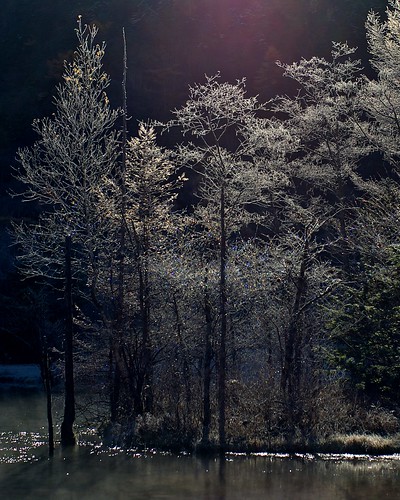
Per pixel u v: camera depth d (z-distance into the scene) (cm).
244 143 2488
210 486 1348
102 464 1542
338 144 2647
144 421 1806
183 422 1781
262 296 1881
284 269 1866
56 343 2542
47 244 2444
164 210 2027
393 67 2550
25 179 2162
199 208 2098
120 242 2022
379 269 1908
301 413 1742
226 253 1956
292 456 1603
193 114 2077
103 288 2030
